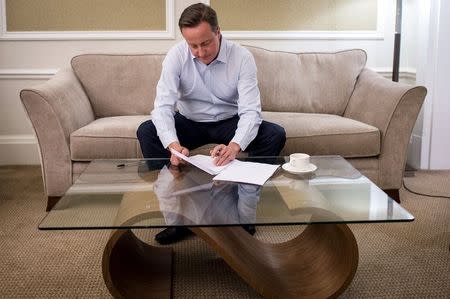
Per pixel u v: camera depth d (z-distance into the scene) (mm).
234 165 1616
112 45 2918
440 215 2143
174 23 2900
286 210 1261
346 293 1493
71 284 1552
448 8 2658
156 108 1980
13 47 2873
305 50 2994
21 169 2904
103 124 2260
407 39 2990
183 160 1686
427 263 1684
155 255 1695
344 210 1253
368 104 2428
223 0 2904
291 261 1590
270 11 2938
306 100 2670
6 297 1469
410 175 2750
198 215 1232
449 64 2734
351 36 2984
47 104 2084
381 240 1876
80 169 2174
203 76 2094
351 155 2223
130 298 1367
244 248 1528
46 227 1159
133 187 1451
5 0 2822
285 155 2211
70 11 2857
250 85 2043
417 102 2184
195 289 1531
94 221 1194
